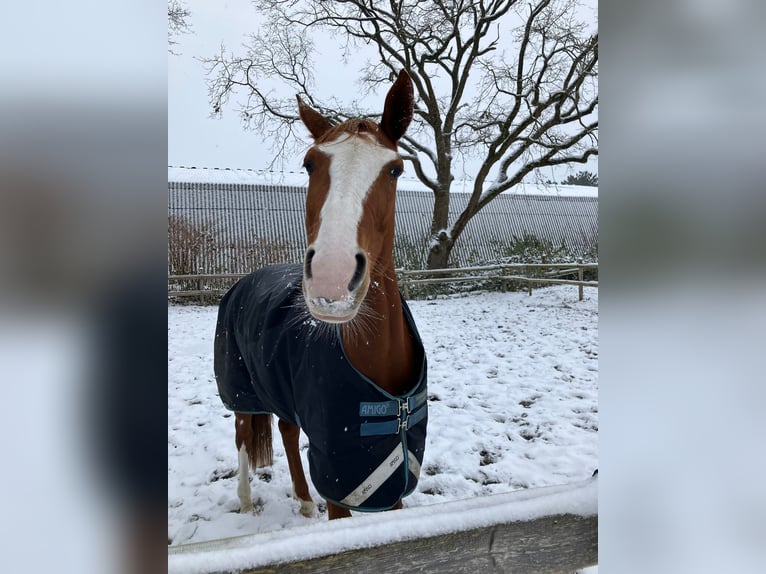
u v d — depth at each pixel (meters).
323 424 1.55
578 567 0.90
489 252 15.31
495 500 0.88
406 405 1.60
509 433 3.46
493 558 0.84
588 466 2.98
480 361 5.35
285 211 14.22
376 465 1.54
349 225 1.32
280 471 3.01
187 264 11.74
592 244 17.20
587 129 11.54
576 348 5.81
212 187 14.08
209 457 3.19
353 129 1.54
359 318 1.55
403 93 1.68
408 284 10.86
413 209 15.72
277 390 1.91
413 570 0.79
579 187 20.28
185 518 2.51
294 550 0.73
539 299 9.81
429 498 2.66
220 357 2.61
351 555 0.76
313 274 1.24
